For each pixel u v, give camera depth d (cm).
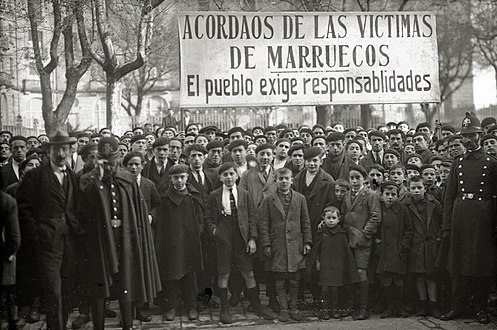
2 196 602
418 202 764
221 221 764
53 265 631
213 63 1075
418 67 1118
